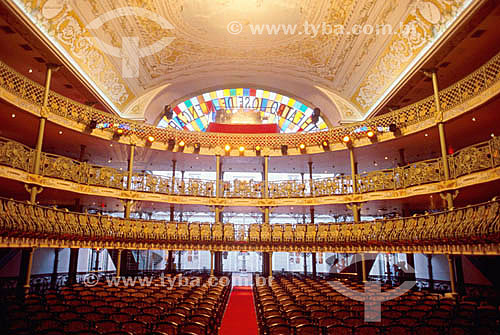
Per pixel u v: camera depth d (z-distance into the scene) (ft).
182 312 28.66
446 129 56.95
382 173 62.34
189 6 59.00
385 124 62.75
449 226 40.81
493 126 55.52
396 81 61.67
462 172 46.91
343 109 78.13
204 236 65.26
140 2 55.77
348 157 74.95
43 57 52.08
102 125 62.90
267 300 35.19
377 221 56.49
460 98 48.93
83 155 74.64
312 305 30.32
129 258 86.63
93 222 54.03
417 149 68.90
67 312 25.20
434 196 57.98
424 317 23.94
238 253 99.86
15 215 38.91
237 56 74.69
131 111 75.77
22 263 53.11
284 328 21.26
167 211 89.81
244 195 71.77
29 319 22.06
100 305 30.53
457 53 50.67
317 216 103.04
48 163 51.37
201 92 84.53
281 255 99.81
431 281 71.05
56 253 75.41
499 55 41.45
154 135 69.10
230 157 75.82
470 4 41.32
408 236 48.67
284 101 86.84
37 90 51.29
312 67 75.41
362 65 66.85
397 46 56.80
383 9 52.85
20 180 46.09
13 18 43.32
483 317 22.17
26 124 55.67
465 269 67.05
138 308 28.58
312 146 71.51
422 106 57.11
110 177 61.93
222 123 85.20
